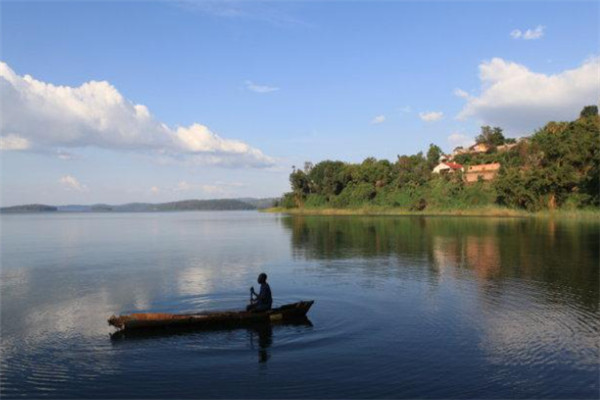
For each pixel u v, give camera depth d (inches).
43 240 2071.9
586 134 3250.5
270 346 529.0
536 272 972.6
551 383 425.7
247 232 2447.1
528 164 3634.4
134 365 478.3
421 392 411.5
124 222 4466.0
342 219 3690.9
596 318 623.8
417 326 598.9
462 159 5477.4
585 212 3149.6
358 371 456.1
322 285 872.9
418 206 4434.1
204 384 432.1
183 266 1157.7
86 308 727.7
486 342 533.6
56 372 463.2
